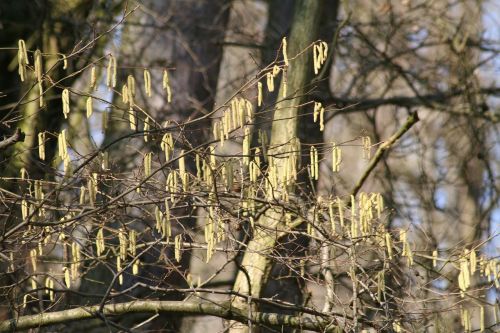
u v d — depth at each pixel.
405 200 18.19
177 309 11.65
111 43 17.38
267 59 17.19
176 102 17.69
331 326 11.40
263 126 14.96
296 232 11.15
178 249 10.43
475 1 21.28
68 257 12.65
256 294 12.69
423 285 11.69
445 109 18.44
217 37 18.69
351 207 11.78
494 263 11.09
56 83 10.09
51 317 11.35
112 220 11.19
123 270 10.75
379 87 19.38
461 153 20.98
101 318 10.95
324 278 11.91
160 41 18.28
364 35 18.20
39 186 10.82
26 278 10.99
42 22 16.86
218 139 10.16
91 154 10.74
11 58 17.30
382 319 11.30
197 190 10.89
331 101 17.67
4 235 10.62
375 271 11.85
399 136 12.55
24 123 15.09
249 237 12.28
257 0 20.33
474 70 19.22
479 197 19.06
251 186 10.91
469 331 11.13
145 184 10.96
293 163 10.54
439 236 18.53
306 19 15.05
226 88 19.44
